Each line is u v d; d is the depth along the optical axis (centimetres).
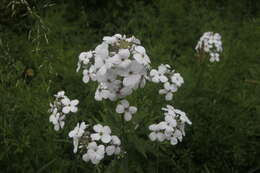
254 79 62
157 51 67
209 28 79
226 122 55
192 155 54
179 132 42
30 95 53
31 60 64
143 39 75
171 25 81
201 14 86
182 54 73
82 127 41
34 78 59
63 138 52
